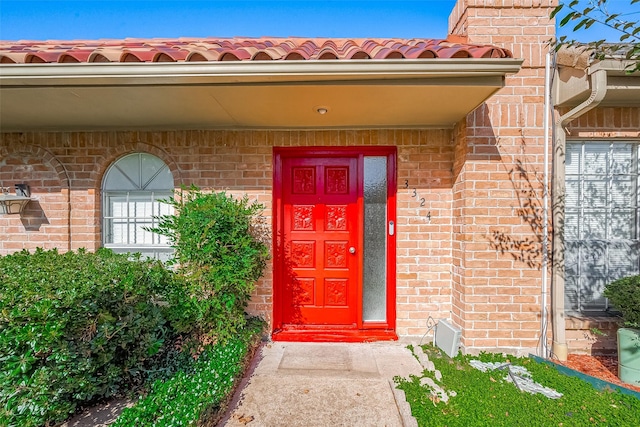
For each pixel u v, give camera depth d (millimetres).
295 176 4207
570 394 2809
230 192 4008
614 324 3578
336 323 4211
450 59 2496
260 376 3143
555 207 3521
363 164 4121
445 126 3875
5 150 4016
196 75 2564
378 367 3340
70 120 3656
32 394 2154
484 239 3549
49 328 2137
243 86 2740
